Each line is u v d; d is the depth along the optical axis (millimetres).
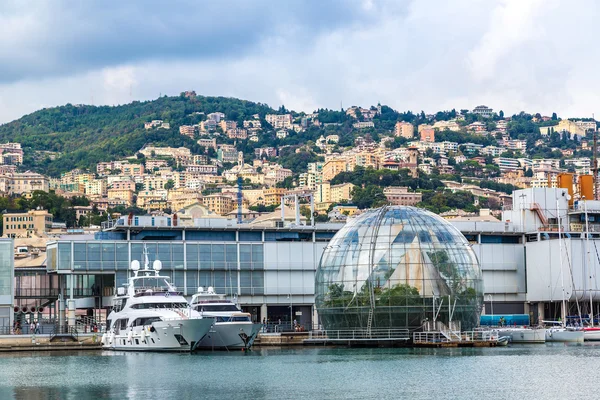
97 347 149000
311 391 89250
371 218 137250
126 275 158375
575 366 107062
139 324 139375
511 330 150625
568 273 169500
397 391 88375
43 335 148375
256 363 116562
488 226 179125
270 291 165750
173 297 142750
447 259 132875
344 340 134375
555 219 182750
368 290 131500
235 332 138875
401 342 135750
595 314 174500
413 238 132750
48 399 87625
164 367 114312
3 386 98188
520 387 90000
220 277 164125
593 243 171875
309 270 168000
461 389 89062
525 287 178375
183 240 163875
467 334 136125
